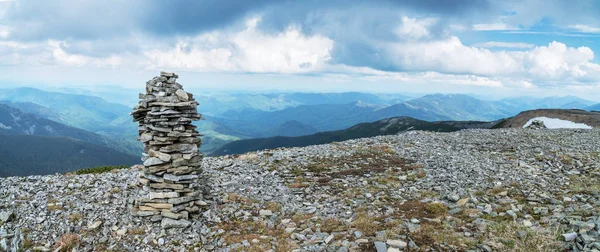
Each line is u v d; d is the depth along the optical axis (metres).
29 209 14.05
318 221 13.93
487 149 29.36
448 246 10.80
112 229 13.10
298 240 12.33
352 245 11.30
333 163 24.38
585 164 21.92
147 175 13.95
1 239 11.84
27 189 16.59
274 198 17.03
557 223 11.62
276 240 12.49
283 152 28.52
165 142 13.77
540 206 13.98
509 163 23.44
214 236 12.99
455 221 12.70
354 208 15.20
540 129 45.28
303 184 19.22
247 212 15.08
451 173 20.55
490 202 14.88
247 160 25.80
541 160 24.06
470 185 17.89
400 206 14.78
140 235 12.87
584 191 15.70
